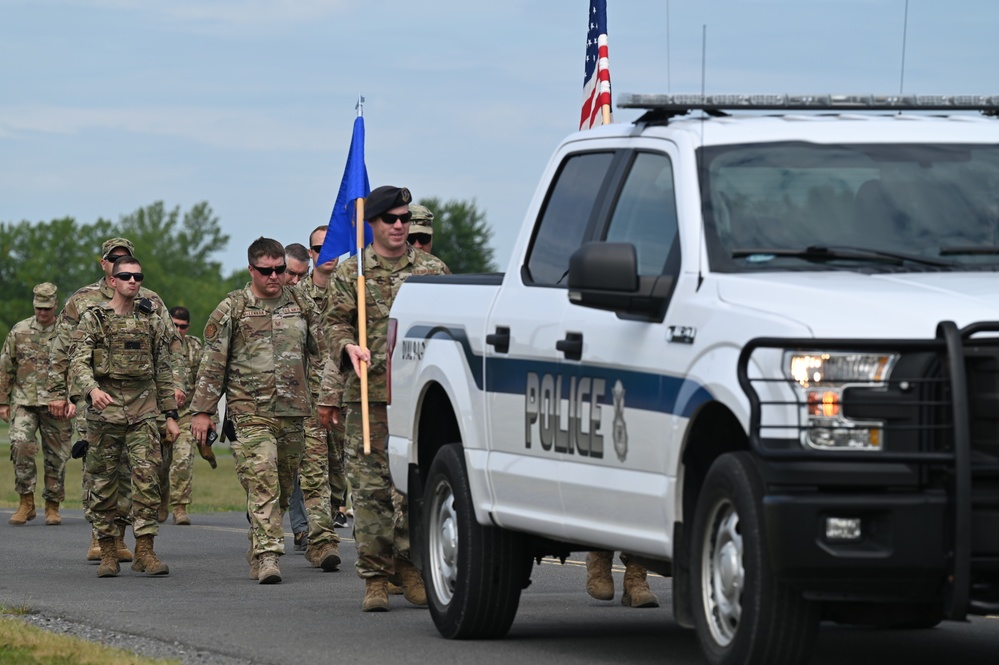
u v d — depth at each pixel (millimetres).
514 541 14406
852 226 12094
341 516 28938
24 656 13625
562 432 12984
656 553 11914
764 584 10617
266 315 20578
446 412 15734
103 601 18375
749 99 12961
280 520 20594
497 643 14578
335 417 18547
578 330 12797
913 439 10398
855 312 10625
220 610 17406
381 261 17312
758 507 10609
